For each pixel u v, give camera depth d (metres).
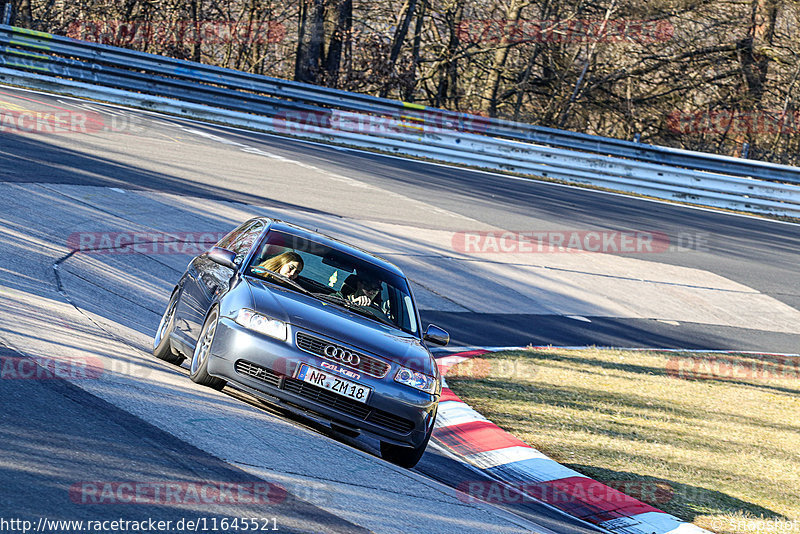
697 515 26.22
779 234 94.50
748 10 141.25
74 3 132.50
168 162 68.19
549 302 58.00
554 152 103.62
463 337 46.75
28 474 15.66
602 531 24.14
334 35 129.75
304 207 64.56
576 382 41.44
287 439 22.47
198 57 138.88
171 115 94.12
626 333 54.94
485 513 21.44
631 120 145.75
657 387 42.88
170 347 29.94
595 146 105.44
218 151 77.88
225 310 24.94
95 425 19.23
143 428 19.92
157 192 58.03
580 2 136.50
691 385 44.38
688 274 71.25
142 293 39.28
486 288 57.62
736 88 146.12
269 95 98.81
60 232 43.62
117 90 93.44
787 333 62.03
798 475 32.19
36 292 32.28
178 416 21.62
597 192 100.50
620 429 34.88
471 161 102.19
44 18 132.62
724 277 72.38
